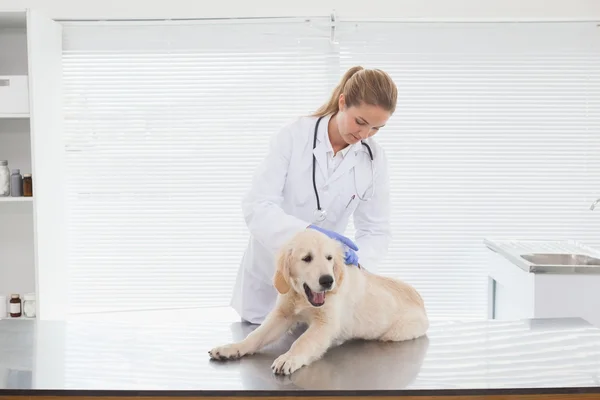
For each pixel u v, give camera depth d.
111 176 3.26
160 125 3.25
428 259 3.31
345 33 3.21
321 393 1.20
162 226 3.28
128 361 1.40
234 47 3.22
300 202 1.92
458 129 3.27
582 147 3.28
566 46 3.23
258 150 3.27
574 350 1.46
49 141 2.94
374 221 2.00
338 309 1.40
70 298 3.27
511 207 3.29
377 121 1.70
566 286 2.50
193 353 1.45
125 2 3.13
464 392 1.21
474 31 3.22
